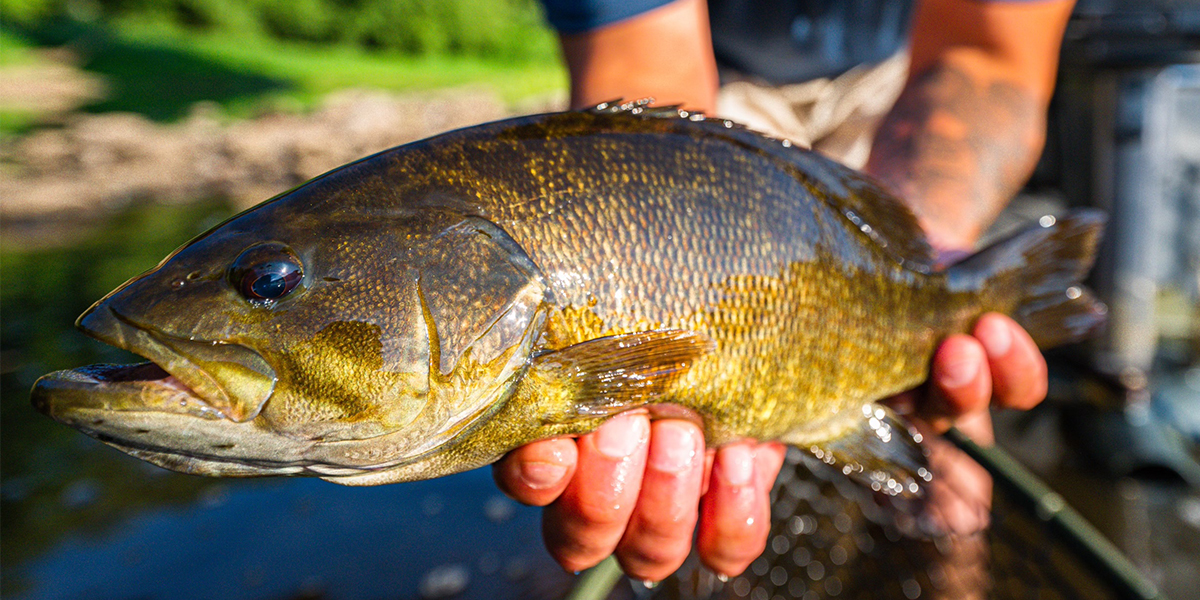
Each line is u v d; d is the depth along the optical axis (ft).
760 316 1.09
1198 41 2.06
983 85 1.74
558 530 1.10
